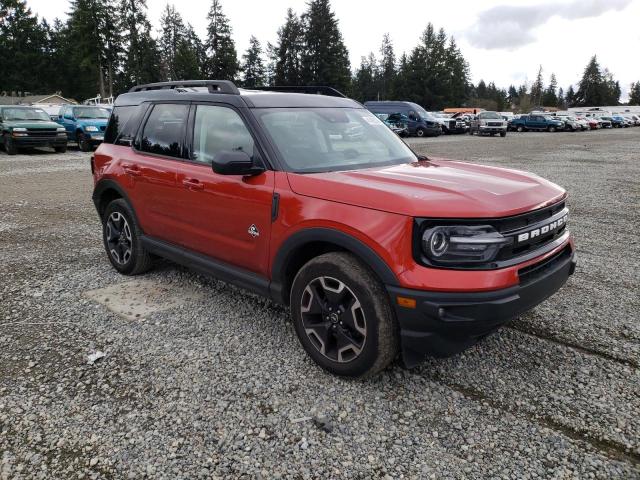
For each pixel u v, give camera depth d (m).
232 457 2.52
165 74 84.69
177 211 4.22
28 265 5.43
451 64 91.25
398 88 89.00
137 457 2.52
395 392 3.06
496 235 2.73
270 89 4.84
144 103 4.84
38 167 14.28
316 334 3.26
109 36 70.31
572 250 3.51
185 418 2.82
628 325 3.98
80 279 4.99
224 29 78.12
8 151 17.66
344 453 2.55
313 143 3.72
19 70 81.56
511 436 2.68
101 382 3.16
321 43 75.81
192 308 4.27
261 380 3.18
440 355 2.88
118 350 3.55
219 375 3.24
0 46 79.19
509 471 2.43
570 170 14.15
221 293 4.62
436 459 2.51
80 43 70.19
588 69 123.12
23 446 2.60
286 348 3.59
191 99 4.22
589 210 8.56
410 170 3.49
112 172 4.98
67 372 3.27
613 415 2.85
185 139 4.20
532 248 3.02
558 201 3.26
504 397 3.02
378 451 2.57
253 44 88.62
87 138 19.14
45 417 2.82
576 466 2.46
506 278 2.72
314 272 3.16
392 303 2.80
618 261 5.66
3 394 3.03
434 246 2.71
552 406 2.93
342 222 2.95
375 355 2.95
